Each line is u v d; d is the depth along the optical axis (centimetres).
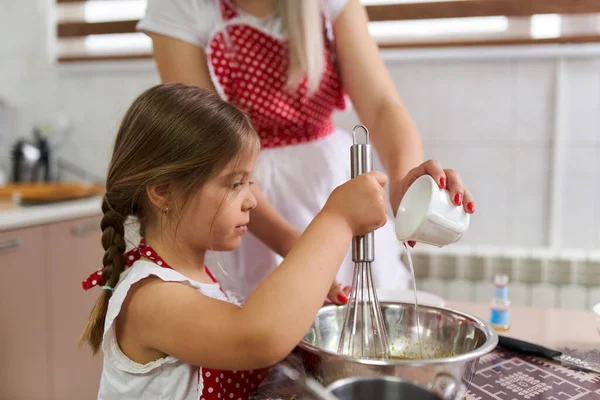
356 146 70
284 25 108
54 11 232
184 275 76
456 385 57
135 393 72
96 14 227
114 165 76
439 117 192
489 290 183
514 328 97
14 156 229
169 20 104
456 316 72
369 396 43
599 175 182
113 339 70
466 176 192
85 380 203
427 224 67
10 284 170
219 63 107
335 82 118
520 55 181
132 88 224
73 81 231
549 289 179
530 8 179
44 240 182
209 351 64
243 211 74
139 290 69
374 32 198
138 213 77
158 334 67
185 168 70
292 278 63
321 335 76
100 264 208
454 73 189
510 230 191
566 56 180
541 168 186
